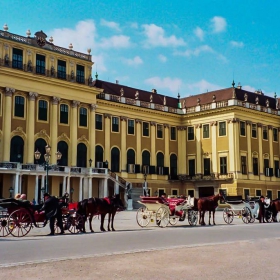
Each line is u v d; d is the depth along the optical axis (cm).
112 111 6325
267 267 1323
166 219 3009
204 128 6919
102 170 5706
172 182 6975
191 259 1454
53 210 2284
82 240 1980
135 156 6556
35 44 5406
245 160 6656
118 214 4544
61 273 1188
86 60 5919
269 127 7175
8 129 5062
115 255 1509
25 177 5203
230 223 3388
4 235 2225
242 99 6988
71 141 5656
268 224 3266
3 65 5075
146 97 7094
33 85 5331
